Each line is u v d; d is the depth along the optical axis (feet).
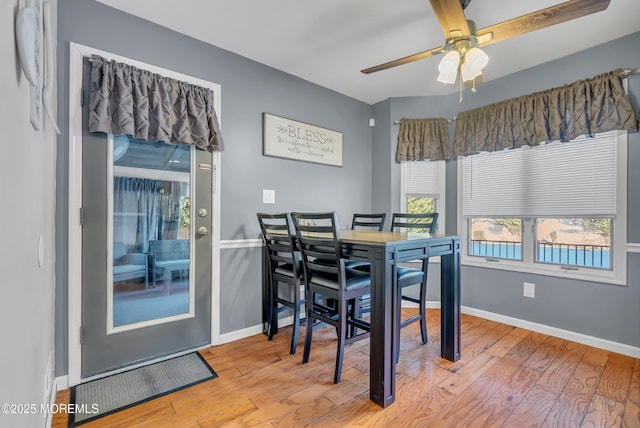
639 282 7.34
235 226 8.48
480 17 6.88
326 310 7.20
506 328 9.24
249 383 6.24
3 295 2.26
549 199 8.88
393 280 5.58
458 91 10.91
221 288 8.20
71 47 6.14
